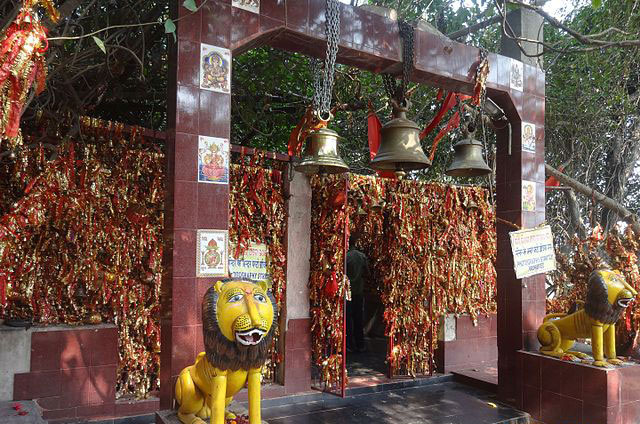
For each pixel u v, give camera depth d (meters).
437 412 5.00
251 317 2.75
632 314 5.27
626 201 9.95
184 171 3.43
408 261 6.14
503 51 5.87
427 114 8.49
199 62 3.52
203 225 3.47
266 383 5.39
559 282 6.96
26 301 4.18
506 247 5.45
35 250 4.22
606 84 7.86
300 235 5.58
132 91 5.44
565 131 8.80
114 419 4.31
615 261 5.55
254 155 5.26
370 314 8.84
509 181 5.50
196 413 3.15
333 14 3.95
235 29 3.66
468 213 6.69
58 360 4.18
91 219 4.43
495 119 5.60
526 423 4.93
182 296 3.36
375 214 6.01
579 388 4.60
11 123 2.14
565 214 9.52
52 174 4.21
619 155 8.49
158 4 4.71
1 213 4.17
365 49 4.26
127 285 4.65
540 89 5.63
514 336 5.28
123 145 4.59
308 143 4.02
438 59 4.70
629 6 6.17
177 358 3.31
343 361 5.17
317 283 5.51
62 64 3.78
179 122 3.43
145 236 4.71
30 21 2.17
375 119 5.66
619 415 4.45
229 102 3.63
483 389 5.85
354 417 4.80
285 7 3.86
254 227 5.39
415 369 6.23
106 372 4.40
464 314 6.66
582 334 4.84
